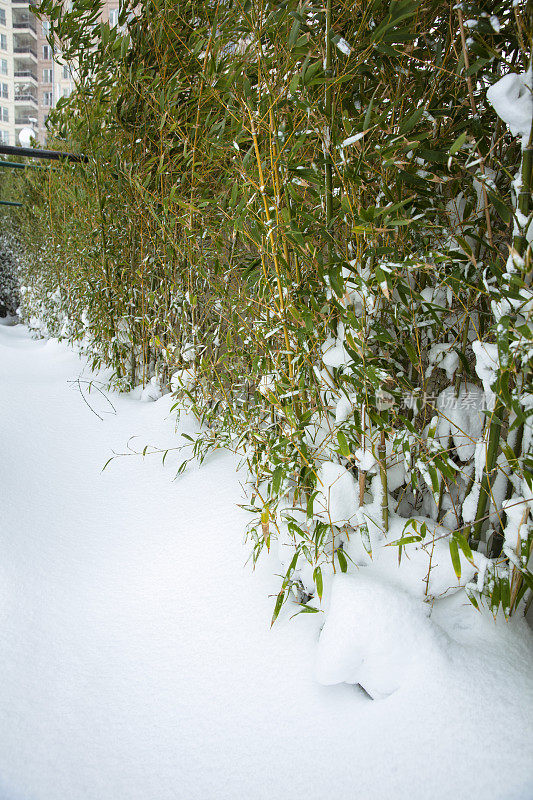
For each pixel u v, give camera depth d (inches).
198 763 32.7
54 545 53.7
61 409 88.6
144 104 76.8
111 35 74.6
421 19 39.4
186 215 63.9
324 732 33.3
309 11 38.7
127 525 56.8
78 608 46.1
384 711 33.3
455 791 28.6
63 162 104.0
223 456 66.4
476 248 38.3
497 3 35.3
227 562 48.8
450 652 34.1
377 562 40.4
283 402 46.6
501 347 29.0
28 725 35.6
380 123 35.9
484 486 35.4
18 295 296.7
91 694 37.9
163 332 85.0
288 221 38.7
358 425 39.0
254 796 30.5
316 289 42.5
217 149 59.0
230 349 59.5
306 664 37.9
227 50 66.4
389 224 33.1
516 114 28.2
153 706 36.7
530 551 33.3
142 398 90.8
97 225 95.8
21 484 64.1
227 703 36.3
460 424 39.9
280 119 43.4
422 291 38.6
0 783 31.8
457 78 37.2
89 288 108.7
